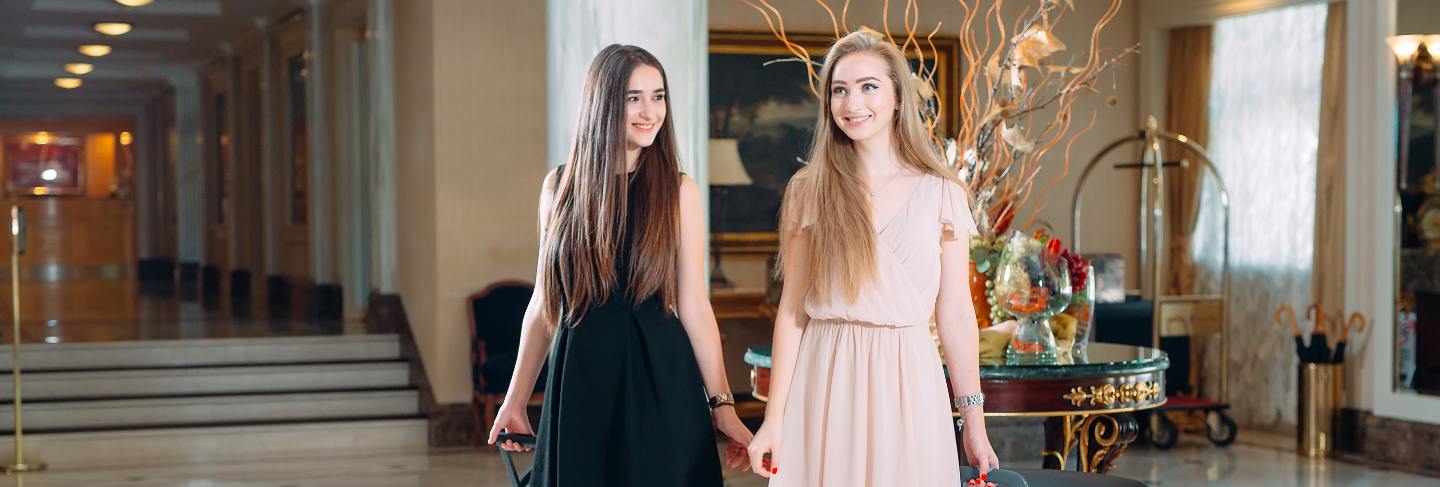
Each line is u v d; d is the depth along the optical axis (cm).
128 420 841
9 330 1062
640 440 273
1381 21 727
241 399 856
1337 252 800
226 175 1658
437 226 829
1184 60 898
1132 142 922
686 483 274
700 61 449
